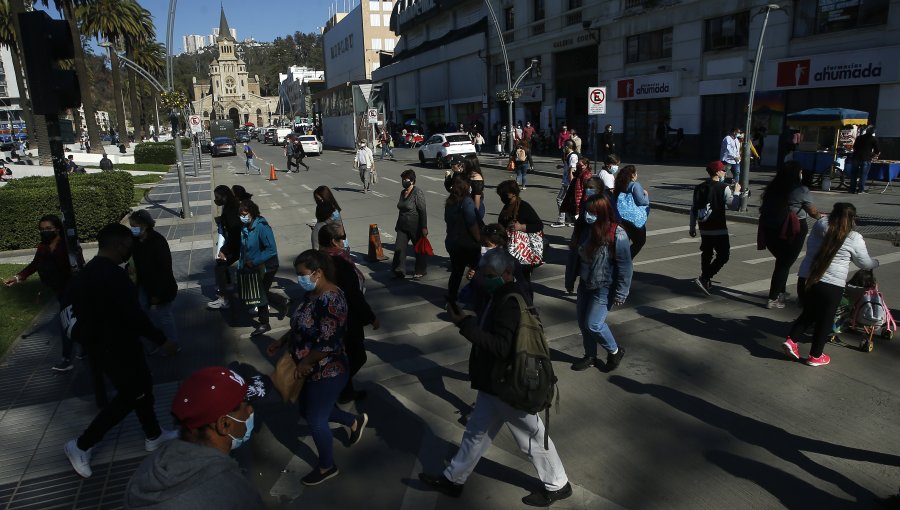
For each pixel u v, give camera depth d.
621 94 29.78
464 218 7.23
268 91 180.88
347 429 4.98
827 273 5.47
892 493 3.85
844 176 16.20
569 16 33.34
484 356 3.70
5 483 4.26
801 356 5.95
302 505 4.00
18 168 30.64
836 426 4.66
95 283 4.11
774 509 3.74
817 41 20.22
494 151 37.72
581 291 5.68
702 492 3.94
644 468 4.24
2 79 84.19
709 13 24.23
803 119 16.36
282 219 16.25
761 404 5.05
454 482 3.97
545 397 3.52
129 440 4.79
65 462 4.52
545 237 12.34
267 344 6.88
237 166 37.00
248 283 6.90
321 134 64.12
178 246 12.63
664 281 8.72
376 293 8.80
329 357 4.05
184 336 7.12
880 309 5.86
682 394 5.30
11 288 9.29
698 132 25.78
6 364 6.38
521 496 4.02
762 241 7.23
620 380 5.62
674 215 14.50
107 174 16.97
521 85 38.97
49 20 4.71
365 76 77.25
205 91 155.50
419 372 6.02
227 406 2.11
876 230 11.31
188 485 1.84
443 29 52.03
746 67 22.95
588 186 7.65
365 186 21.78
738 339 6.46
